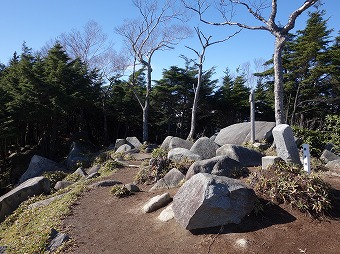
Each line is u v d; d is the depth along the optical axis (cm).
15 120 2084
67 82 2223
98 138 3200
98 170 1236
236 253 421
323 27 2297
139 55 2452
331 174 708
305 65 2353
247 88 3244
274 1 1163
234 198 488
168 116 3041
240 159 801
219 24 1345
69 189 940
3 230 776
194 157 921
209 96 3056
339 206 519
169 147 1301
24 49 3356
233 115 3272
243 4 1264
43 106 2005
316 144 1105
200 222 479
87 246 514
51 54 2356
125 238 522
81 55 3184
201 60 2164
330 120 1078
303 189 527
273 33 1180
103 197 775
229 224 483
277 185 548
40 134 2533
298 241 434
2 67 3284
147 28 2466
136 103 2895
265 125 1255
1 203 909
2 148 2184
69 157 1722
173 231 503
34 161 1526
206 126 3288
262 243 436
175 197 546
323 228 461
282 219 490
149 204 618
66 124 2955
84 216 656
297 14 1127
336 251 404
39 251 526
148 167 888
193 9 1947
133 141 1842
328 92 2497
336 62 2266
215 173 685
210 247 443
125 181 934
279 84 1167
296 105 2362
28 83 2023
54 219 651
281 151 681
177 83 2933
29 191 970
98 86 2639
